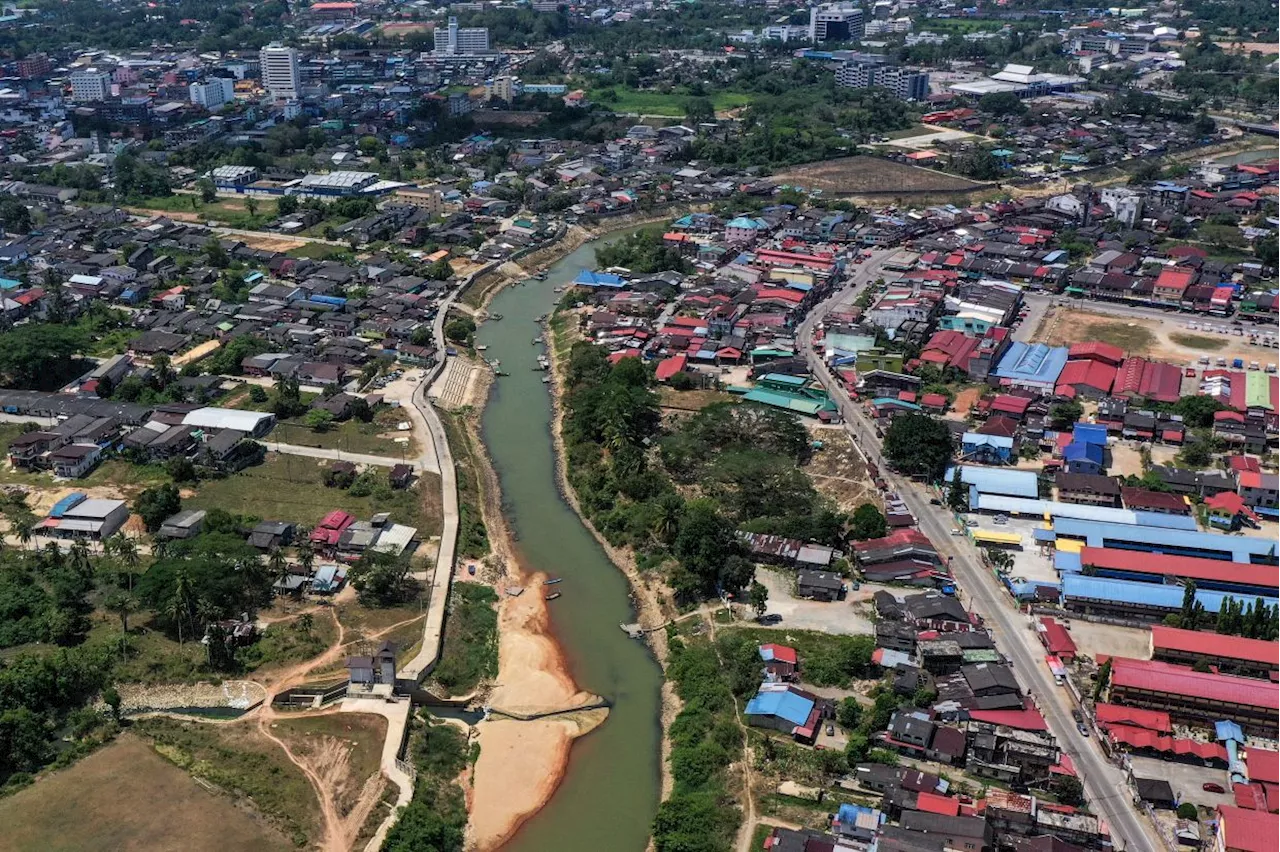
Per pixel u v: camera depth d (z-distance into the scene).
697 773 158.62
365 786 156.25
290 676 177.25
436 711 177.88
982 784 152.62
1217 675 165.38
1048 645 179.88
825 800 151.12
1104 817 146.25
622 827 155.62
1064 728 163.38
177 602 180.50
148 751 161.38
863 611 192.38
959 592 197.50
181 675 175.38
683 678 180.38
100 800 151.38
